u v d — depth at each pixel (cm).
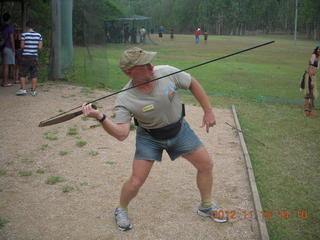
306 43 4100
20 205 377
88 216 360
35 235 328
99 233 333
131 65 279
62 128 636
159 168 475
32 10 1345
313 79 773
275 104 896
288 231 344
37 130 621
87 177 446
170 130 310
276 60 2036
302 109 846
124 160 502
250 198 400
